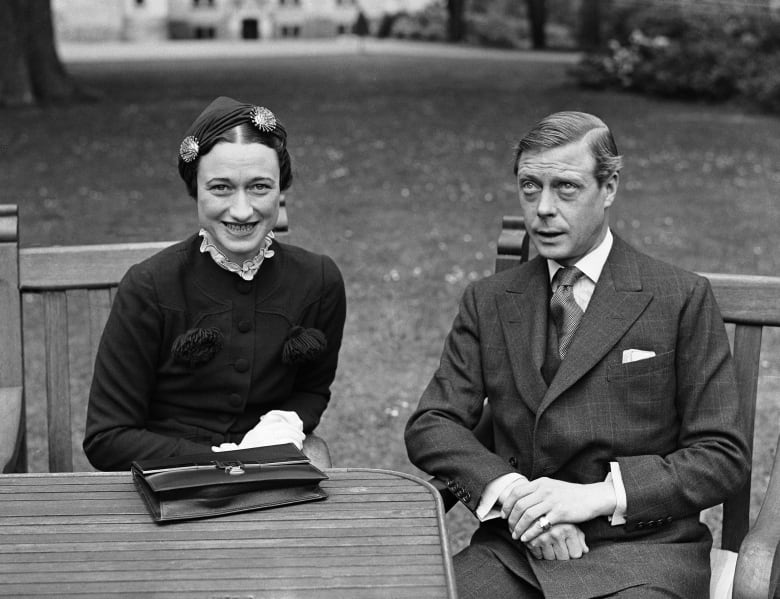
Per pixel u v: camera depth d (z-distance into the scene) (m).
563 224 2.27
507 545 2.29
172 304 2.38
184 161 2.26
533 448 2.30
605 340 2.27
